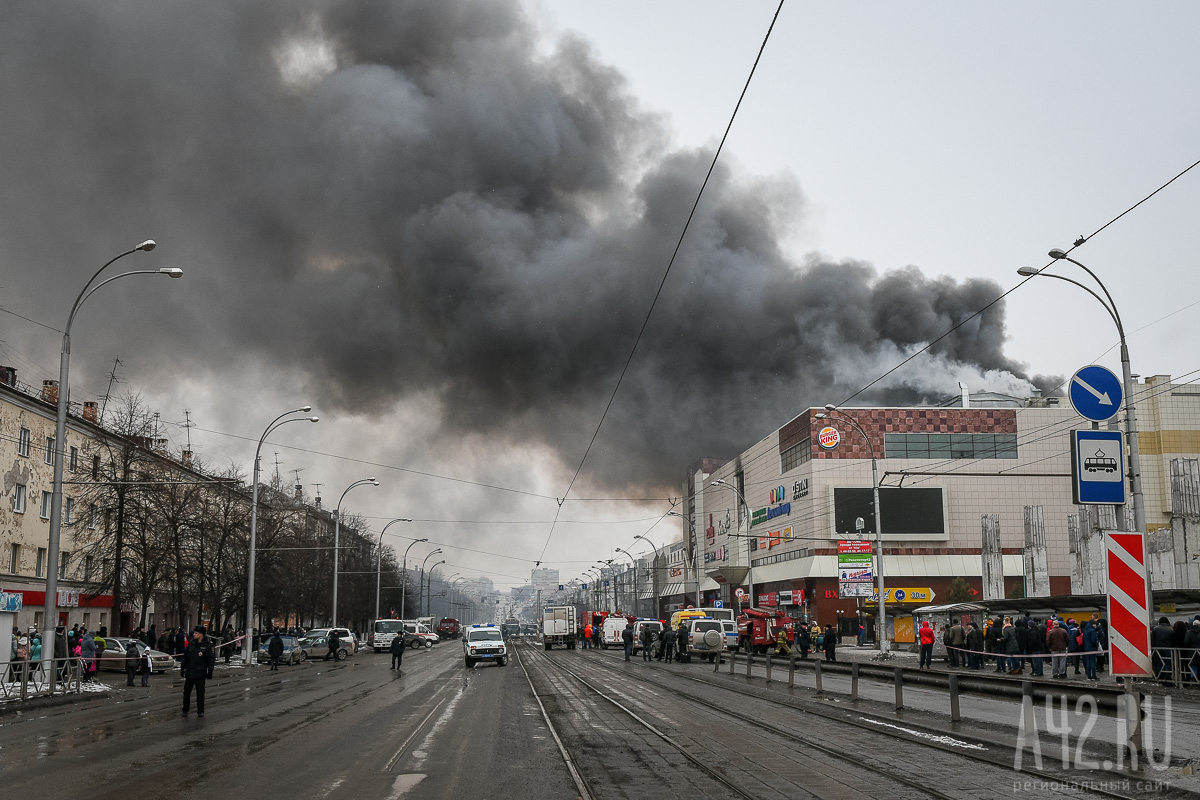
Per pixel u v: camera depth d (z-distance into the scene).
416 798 11.96
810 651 55.03
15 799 12.23
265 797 12.10
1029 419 79.88
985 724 19.27
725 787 12.66
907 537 77.19
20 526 53.22
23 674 27.12
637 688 31.67
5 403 51.75
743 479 101.31
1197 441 74.62
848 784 12.74
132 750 17.06
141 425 55.41
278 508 69.56
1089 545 50.66
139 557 55.16
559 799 11.87
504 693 29.89
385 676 41.59
